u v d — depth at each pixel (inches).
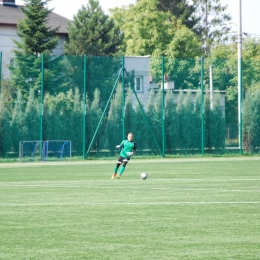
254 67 3083.2
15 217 913.5
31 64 2721.5
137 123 2851.9
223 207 1018.1
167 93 2920.8
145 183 1482.5
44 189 1339.8
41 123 2711.6
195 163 2409.0
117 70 2829.7
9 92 2689.5
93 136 2778.1
